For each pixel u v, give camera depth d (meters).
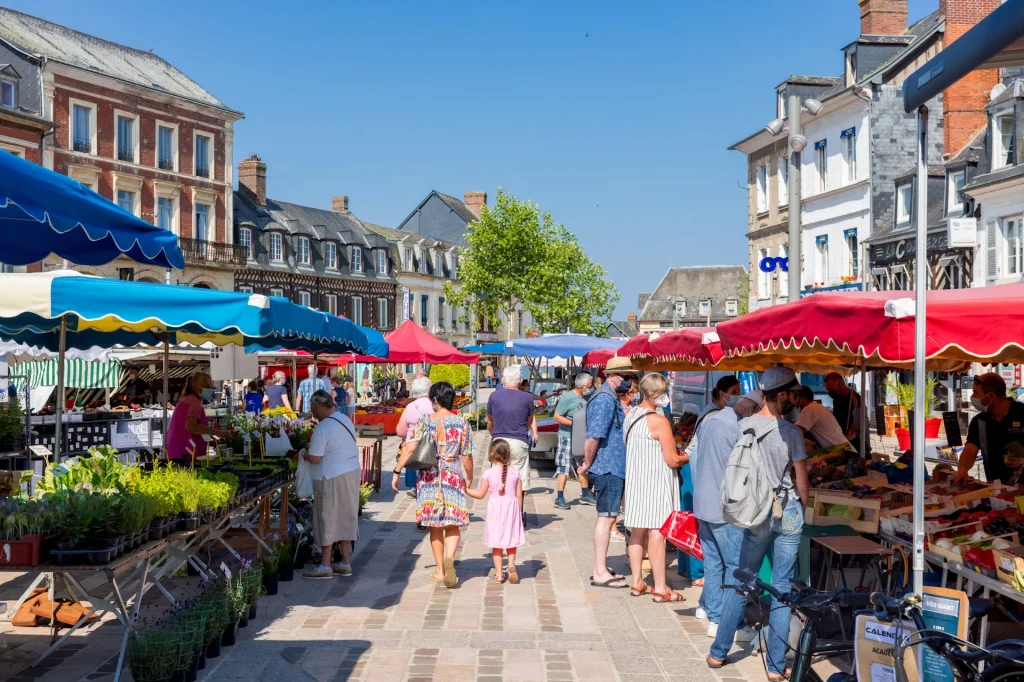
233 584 6.77
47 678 5.76
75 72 37.28
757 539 5.83
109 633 6.79
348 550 9.02
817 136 35.12
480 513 13.30
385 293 62.25
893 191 31.56
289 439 10.22
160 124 41.66
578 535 11.36
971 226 27.12
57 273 7.18
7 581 8.43
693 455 7.67
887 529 6.02
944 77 4.05
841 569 6.69
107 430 17.12
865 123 31.95
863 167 32.16
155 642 5.44
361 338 11.38
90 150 38.31
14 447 13.23
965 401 24.00
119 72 40.34
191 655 5.62
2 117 33.91
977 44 3.72
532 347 20.34
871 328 4.85
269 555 8.37
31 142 35.56
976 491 6.22
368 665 6.12
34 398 19.16
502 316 76.00
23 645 6.47
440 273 69.38
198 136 44.06
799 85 35.66
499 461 8.70
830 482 6.79
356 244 60.03
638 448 7.87
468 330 72.75
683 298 103.69
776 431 5.77
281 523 9.09
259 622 7.19
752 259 39.91
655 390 7.82
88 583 8.20
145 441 17.61
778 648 5.69
